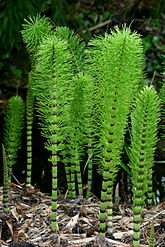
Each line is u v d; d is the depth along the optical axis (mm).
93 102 2656
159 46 6578
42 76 2234
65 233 2668
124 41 2006
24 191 3402
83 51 2967
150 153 2125
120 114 2135
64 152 3059
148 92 1947
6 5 4996
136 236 2268
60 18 5262
